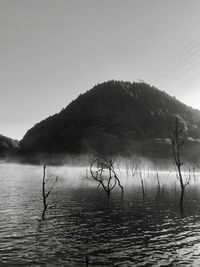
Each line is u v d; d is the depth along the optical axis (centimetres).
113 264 2727
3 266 2619
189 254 3003
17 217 4541
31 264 2675
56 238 3475
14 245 3184
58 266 2648
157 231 3844
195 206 5747
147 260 2830
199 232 3812
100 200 6400
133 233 3744
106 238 3516
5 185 9312
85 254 2966
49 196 6912
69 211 5109
